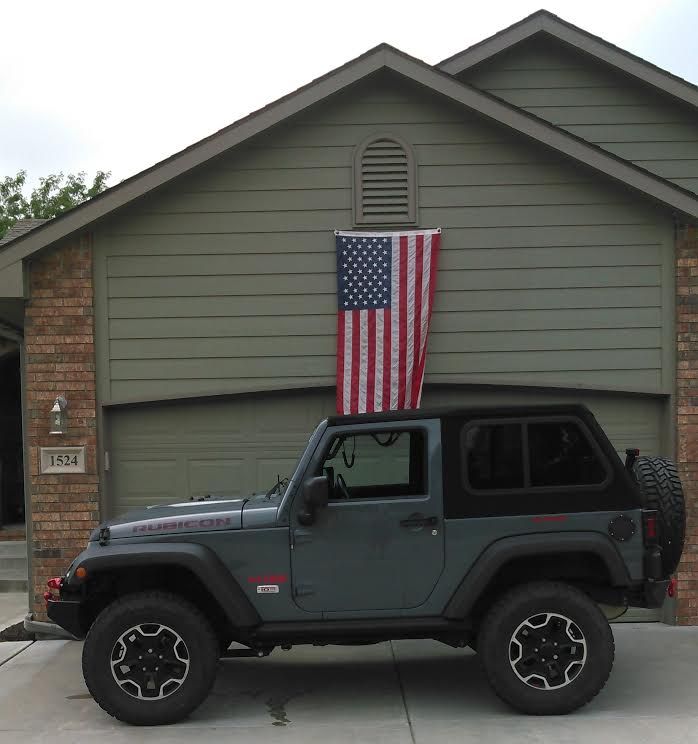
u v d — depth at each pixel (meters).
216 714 5.21
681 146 9.31
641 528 5.00
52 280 7.56
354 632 5.01
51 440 7.53
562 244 7.72
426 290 7.55
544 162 7.72
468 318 7.70
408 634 5.14
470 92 7.47
